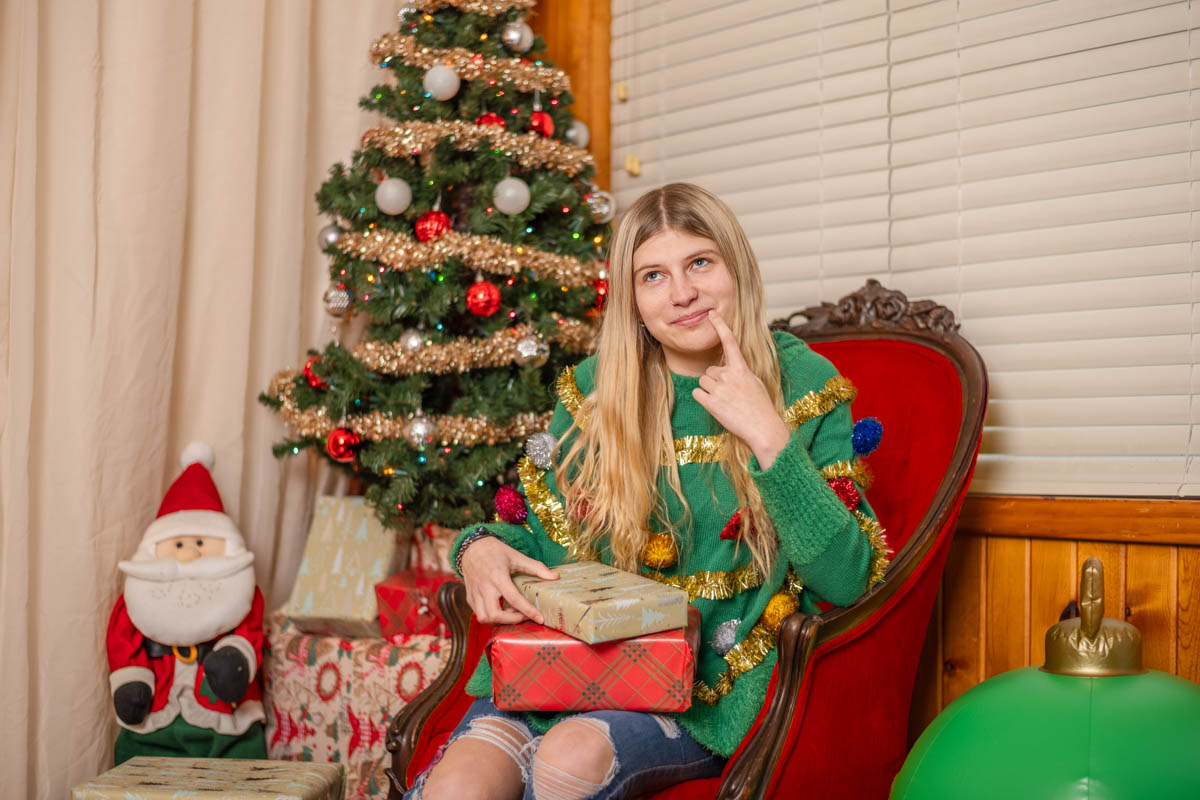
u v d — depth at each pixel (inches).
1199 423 74.9
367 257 90.4
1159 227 76.8
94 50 90.3
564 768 49.9
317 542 100.0
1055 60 81.9
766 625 60.5
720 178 104.3
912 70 89.9
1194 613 71.8
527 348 89.4
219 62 100.3
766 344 64.9
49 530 88.4
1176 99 76.4
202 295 99.9
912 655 65.1
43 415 88.7
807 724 56.3
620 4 114.4
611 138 114.9
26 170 86.2
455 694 66.3
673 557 61.8
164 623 86.4
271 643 95.6
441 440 90.4
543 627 55.9
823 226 95.8
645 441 64.6
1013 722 49.9
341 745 91.4
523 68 93.0
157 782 70.8
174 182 95.1
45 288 89.0
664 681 53.2
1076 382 80.2
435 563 99.9
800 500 56.4
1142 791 45.3
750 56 101.8
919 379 75.5
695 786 56.3
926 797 50.8
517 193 89.0
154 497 94.6
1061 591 78.3
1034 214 82.6
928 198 88.7
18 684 85.3
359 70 109.0
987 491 83.1
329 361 93.4
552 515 68.0
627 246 64.1
